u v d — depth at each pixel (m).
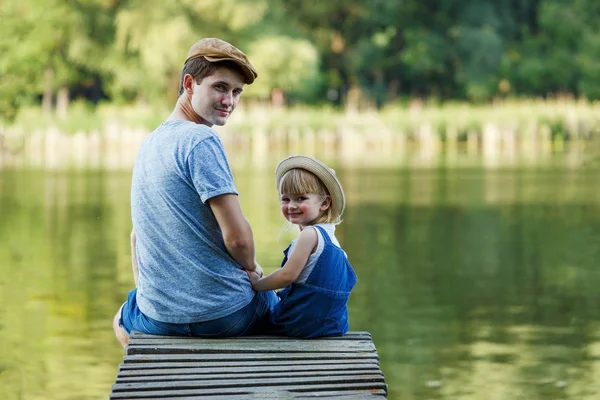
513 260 15.93
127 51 47.19
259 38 49.38
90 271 14.80
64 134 45.72
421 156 42.94
